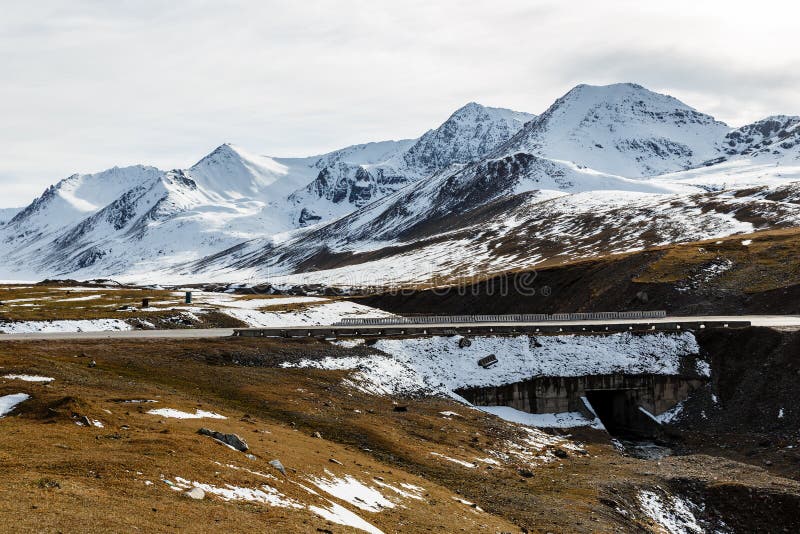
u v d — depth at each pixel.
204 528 27.00
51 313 109.94
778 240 134.88
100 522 25.23
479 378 86.94
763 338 88.31
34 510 25.27
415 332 96.81
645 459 74.31
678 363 89.94
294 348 85.81
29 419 41.09
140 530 25.31
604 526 48.28
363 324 121.38
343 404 70.69
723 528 55.91
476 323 111.56
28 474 29.50
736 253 130.88
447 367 88.62
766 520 55.75
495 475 58.41
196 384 68.44
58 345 77.38
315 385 75.12
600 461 68.31
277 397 68.00
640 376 88.25
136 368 70.56
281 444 47.91
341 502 38.12
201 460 35.88
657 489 58.97
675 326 96.69
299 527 29.78
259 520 29.59
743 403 81.94
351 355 86.50
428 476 54.69
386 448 59.00
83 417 41.31
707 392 86.50
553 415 86.00
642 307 123.12
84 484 29.42
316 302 158.50
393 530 36.50
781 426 75.38
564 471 63.06
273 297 175.00
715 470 64.75
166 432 41.44
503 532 42.50
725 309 111.50
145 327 108.25
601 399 93.88
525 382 86.69
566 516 49.09
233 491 32.78
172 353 78.44
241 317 124.19
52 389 50.06
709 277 122.88
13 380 52.78
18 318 101.81
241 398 66.00
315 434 57.94
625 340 93.88
